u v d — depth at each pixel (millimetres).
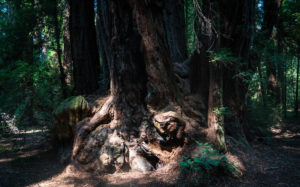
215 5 4816
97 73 6941
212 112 4422
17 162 5121
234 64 5203
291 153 5070
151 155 4438
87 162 4520
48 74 7129
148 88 4508
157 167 4391
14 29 6723
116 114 4730
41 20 7203
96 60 7047
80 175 4273
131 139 4531
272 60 7098
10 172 4445
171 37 6145
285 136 7672
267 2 8430
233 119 5402
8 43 6707
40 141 7297
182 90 5230
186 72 5539
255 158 4453
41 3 6836
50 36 7746
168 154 4324
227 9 4957
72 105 4961
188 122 4711
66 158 4906
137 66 4527
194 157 3801
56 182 3918
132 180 3828
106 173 4344
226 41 5199
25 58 6887
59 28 7672
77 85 6469
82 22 6352
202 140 4422
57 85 7262
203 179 3514
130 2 4293
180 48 6645
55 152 5746
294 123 10875
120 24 4477
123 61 4504
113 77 4746
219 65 4402
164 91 4527
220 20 5113
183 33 6855
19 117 6312
